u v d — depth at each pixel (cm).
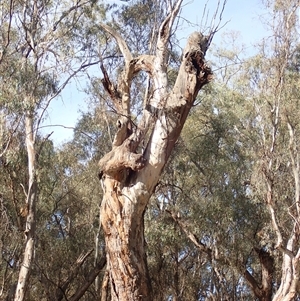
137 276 1311
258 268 2661
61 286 2581
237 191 2183
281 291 1602
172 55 1627
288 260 1617
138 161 1305
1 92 1852
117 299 1308
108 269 1352
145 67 1420
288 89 1980
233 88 2383
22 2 2061
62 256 2584
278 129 1934
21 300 1930
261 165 1783
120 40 1454
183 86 1362
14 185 2230
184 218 2155
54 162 2609
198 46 1359
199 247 2173
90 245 2655
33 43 2052
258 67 2320
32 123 2039
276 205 1838
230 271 2506
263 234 2045
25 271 1961
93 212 2661
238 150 2231
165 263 2612
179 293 2561
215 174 2208
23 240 2202
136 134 1354
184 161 2248
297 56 2092
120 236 1316
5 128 1936
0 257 2148
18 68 1883
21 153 2109
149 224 2131
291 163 1788
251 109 2233
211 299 2747
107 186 1339
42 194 2431
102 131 2495
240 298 2775
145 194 1332
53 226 2648
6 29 2016
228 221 2134
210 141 2241
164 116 1353
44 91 1991
